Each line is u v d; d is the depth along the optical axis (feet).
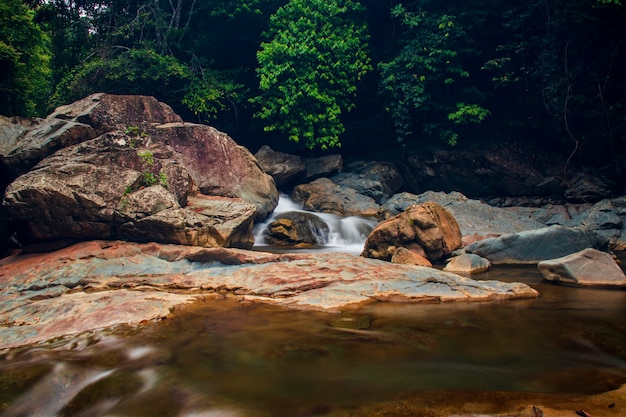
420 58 58.70
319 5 60.18
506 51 62.49
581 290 22.99
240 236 35.12
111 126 38.29
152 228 29.99
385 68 60.90
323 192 56.59
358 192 57.52
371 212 53.47
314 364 13.20
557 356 13.79
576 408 9.84
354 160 68.80
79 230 29.50
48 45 73.92
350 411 10.12
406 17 60.80
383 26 72.08
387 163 63.72
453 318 17.79
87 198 29.25
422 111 64.23
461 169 59.98
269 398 11.03
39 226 28.78
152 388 11.79
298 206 55.93
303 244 40.86
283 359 13.56
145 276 24.04
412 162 62.80
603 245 30.96
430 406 10.18
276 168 57.00
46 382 12.14
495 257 31.42
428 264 29.55
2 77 48.37
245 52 70.79
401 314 18.33
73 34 66.13
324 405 10.52
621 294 22.07
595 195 52.03
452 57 59.31
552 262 25.40
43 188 28.19
